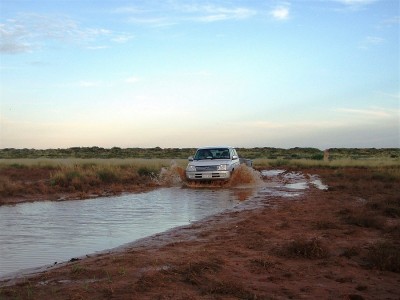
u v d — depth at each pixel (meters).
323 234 8.33
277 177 25.11
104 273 5.68
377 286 5.40
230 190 17.91
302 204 12.52
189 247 7.32
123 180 20.92
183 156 66.44
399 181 20.03
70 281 5.41
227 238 8.05
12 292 4.98
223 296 4.88
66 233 8.98
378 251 6.60
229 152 21.58
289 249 6.91
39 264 6.67
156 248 7.32
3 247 7.78
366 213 10.19
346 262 6.46
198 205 13.23
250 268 6.05
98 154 74.94
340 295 5.00
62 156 66.81
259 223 9.54
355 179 21.52
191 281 5.35
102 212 11.84
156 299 4.73
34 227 9.63
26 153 79.50
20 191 15.85
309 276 5.77
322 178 23.41
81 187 17.66
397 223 9.65
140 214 11.47
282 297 4.92
